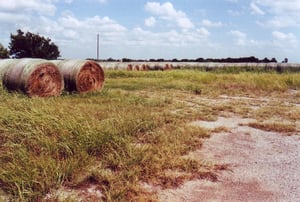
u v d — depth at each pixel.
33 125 4.49
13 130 4.32
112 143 4.30
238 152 4.66
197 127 5.82
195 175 3.80
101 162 3.92
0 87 8.27
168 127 5.73
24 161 3.56
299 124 6.33
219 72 22.09
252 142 5.16
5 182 3.26
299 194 3.39
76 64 9.92
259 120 6.67
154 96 9.82
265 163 4.25
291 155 4.56
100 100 8.23
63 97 8.73
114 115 5.89
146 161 3.98
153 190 3.40
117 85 13.49
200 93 11.04
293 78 13.39
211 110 7.71
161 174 3.74
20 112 4.89
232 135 5.55
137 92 11.05
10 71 8.44
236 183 3.64
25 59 8.80
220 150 4.73
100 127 4.56
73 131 4.32
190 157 4.36
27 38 36.62
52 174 3.39
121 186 3.36
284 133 5.70
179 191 3.41
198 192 3.41
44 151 3.95
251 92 11.47
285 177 3.81
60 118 4.76
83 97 8.90
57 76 9.12
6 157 3.80
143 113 6.39
